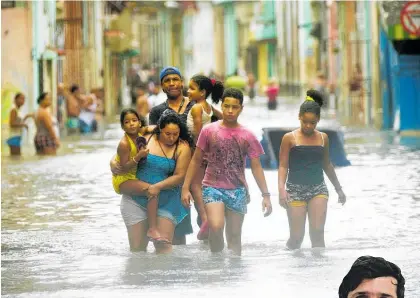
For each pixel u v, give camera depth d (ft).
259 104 433.48
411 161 135.13
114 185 67.87
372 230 77.05
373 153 150.20
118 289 56.80
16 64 200.34
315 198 68.85
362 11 252.01
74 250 70.95
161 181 66.90
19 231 80.89
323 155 68.90
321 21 417.28
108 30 366.02
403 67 189.78
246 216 86.58
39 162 150.00
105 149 177.68
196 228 80.33
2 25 200.85
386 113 212.23
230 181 65.98
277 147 130.11
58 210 94.02
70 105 234.79
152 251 69.31
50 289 57.57
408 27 169.99
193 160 66.49
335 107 332.80
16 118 165.48
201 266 62.90
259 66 628.28
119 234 78.38
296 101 456.45
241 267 62.28
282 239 74.02
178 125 67.15
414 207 89.76
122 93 450.71
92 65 319.68
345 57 303.48
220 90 73.77
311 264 63.00
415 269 60.70
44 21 221.46
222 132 65.87
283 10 543.39
